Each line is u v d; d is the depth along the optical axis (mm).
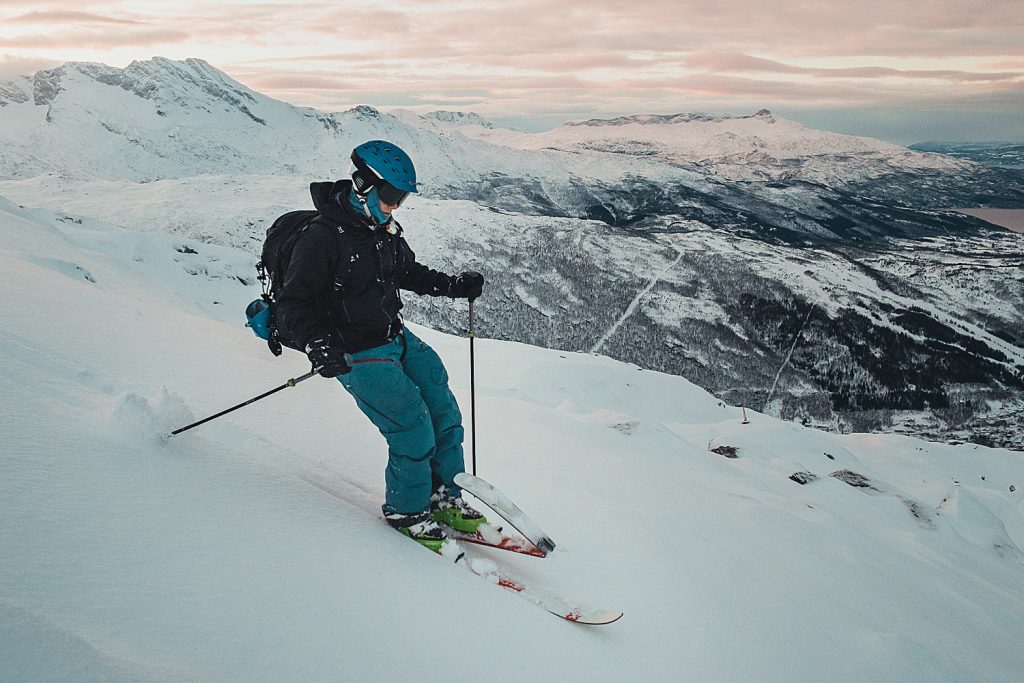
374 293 3057
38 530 2102
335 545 2811
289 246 3012
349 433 4531
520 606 2977
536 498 4426
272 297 3119
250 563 2418
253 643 2012
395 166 2920
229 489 2936
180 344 5367
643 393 33969
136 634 1844
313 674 1989
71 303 5496
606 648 2932
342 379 3178
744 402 156250
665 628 3277
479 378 27781
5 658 1473
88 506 2354
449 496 3600
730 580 3973
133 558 2174
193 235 159000
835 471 12656
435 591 2781
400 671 2188
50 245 11547
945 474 19984
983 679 4234
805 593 4344
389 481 3299
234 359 5434
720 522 5078
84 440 2828
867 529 8547
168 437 3158
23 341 4062
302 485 3369
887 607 4785
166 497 2641
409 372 3375
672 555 3973
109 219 167625
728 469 9234
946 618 5234
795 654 3506
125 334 5113
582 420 8477
